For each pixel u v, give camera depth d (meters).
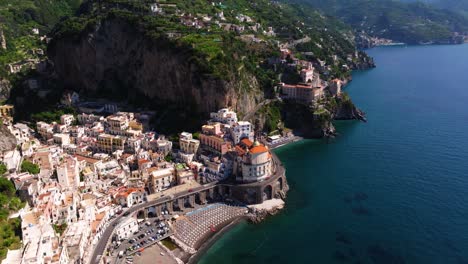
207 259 153.12
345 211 185.62
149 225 169.75
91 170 198.88
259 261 152.38
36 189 155.75
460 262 148.00
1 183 149.38
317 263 150.75
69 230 137.12
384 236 165.50
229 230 172.75
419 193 197.00
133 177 199.75
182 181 198.50
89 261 135.25
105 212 162.25
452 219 174.00
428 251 155.00
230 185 195.12
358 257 153.25
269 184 196.75
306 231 171.62
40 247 116.12
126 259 146.12
